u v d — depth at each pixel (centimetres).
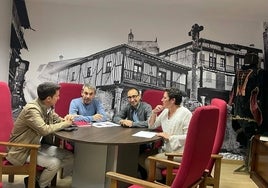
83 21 461
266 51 433
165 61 457
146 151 305
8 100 258
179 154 229
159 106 297
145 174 296
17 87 461
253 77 389
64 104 353
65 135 242
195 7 412
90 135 249
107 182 265
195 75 454
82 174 273
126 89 462
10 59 457
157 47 457
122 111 341
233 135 436
